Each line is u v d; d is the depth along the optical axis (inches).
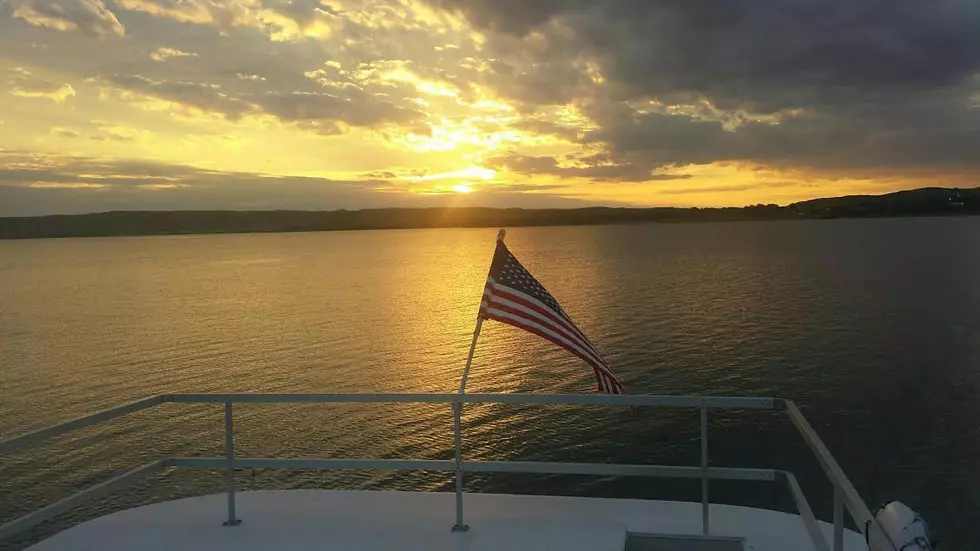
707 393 1386.6
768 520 181.5
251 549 171.8
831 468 112.1
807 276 3757.4
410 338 2133.4
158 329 2380.7
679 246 7598.4
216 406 1326.3
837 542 115.6
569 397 167.3
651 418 1175.6
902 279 3462.1
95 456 1058.1
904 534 84.0
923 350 1745.8
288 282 4298.7
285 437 1139.3
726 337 1966.0
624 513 187.9
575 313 2488.9
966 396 1320.1
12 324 2556.6
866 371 1542.8
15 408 1369.3
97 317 2726.4
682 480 920.9
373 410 1274.6
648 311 2513.5
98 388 1529.3
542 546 167.9
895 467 982.4
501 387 1478.8
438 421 1200.8
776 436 1080.2
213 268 5649.6
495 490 922.7
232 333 2282.2
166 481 943.0
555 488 918.4
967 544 762.2
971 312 2336.4
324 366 1745.8
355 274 4904.0
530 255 6407.5
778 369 1574.8
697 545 169.8
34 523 156.2
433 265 5846.5
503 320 204.1
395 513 191.6
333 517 190.2
